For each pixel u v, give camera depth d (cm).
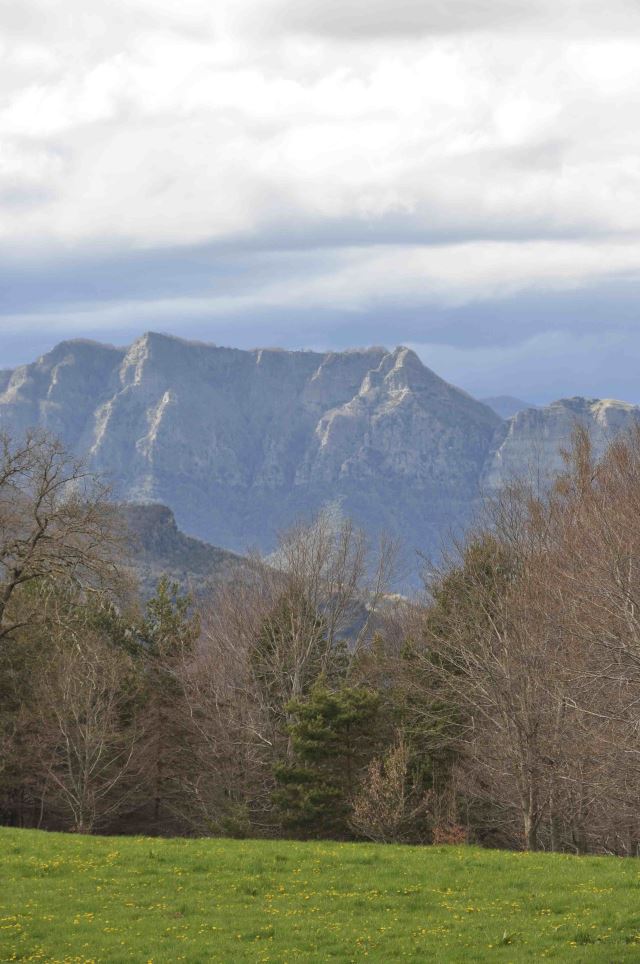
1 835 4312
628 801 4422
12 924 2939
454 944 2717
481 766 5725
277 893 3288
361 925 2922
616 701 4538
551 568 5331
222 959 2622
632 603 4247
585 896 3170
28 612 5931
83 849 3953
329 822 6306
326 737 6309
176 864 3684
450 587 6438
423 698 6356
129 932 2872
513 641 5009
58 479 5297
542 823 5878
